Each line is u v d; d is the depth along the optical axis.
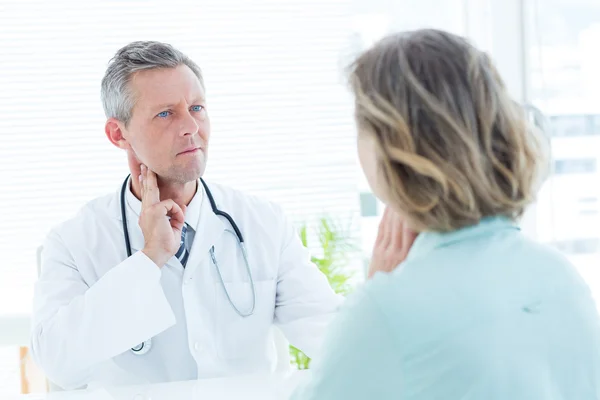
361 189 2.93
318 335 1.61
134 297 1.44
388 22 2.88
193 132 1.48
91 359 1.44
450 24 2.88
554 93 2.47
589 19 2.36
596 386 0.76
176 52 1.54
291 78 2.88
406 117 0.74
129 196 1.64
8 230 2.76
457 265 0.75
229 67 2.85
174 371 1.56
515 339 0.72
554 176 2.45
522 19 2.69
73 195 2.78
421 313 0.72
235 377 1.45
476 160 0.74
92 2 2.77
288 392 1.34
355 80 0.80
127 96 1.49
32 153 2.76
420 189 0.76
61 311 1.47
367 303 0.74
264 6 2.86
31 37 2.74
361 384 0.72
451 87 0.75
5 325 2.17
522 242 0.80
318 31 2.89
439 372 0.71
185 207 1.59
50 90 2.76
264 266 1.67
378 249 0.97
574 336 0.75
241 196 1.76
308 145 2.91
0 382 2.66
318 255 2.88
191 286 1.58
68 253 1.62
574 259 2.41
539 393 0.71
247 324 1.63
